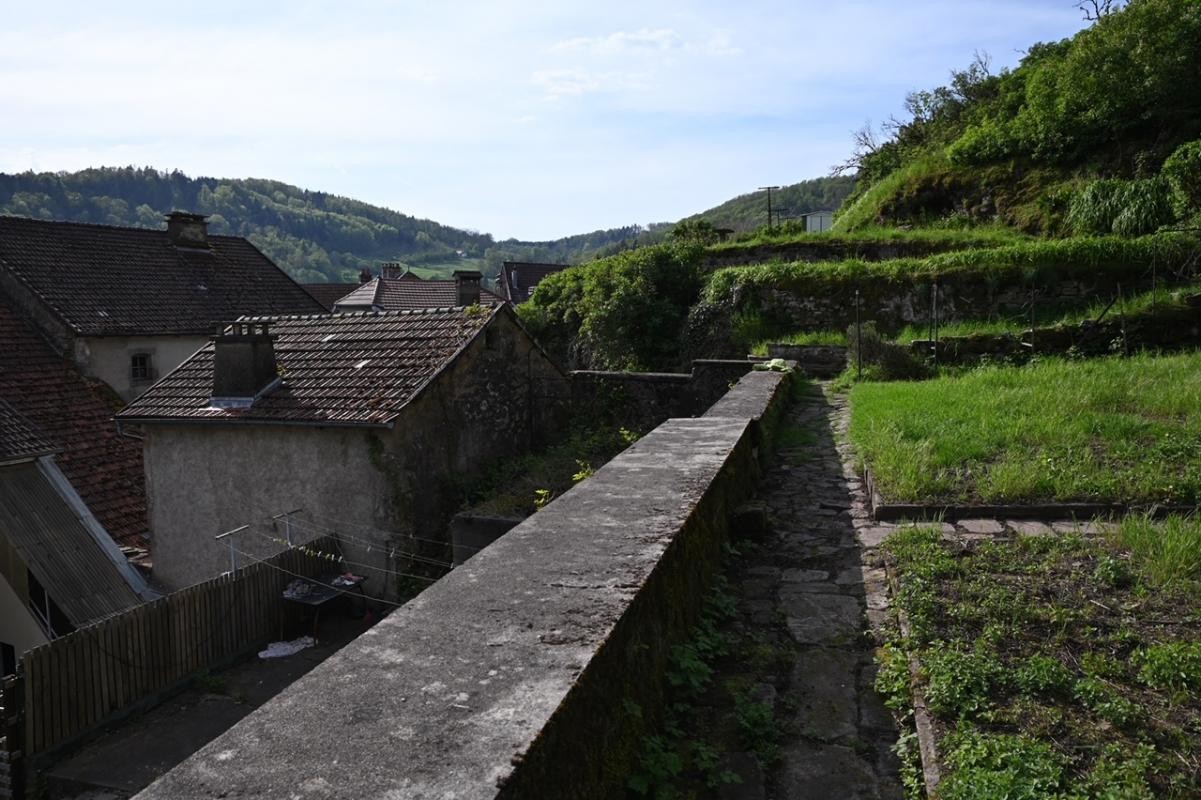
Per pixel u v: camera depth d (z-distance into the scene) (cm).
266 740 196
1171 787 260
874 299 1856
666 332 2172
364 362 1270
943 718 314
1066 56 2333
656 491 470
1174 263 1583
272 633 1024
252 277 2678
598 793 244
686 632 398
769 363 1430
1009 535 538
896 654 383
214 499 1239
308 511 1167
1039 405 870
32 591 1198
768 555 554
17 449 1202
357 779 180
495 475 1264
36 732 779
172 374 1371
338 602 1131
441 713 210
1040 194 2097
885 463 689
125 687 856
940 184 2381
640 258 2230
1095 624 387
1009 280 1709
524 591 302
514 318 1378
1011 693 325
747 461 690
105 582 1220
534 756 194
